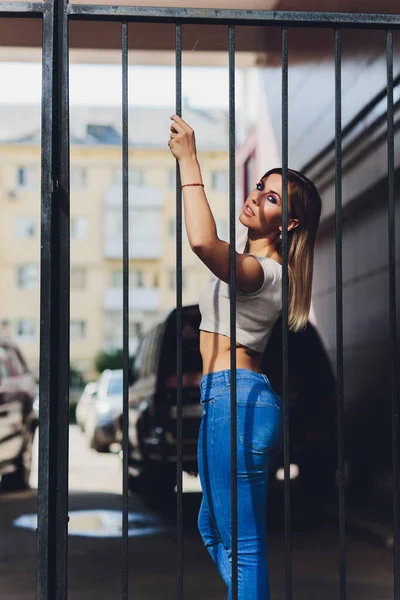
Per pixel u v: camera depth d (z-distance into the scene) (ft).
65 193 9.11
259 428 9.47
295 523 26.81
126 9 9.45
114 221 181.57
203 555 21.94
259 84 43.01
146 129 183.62
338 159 9.89
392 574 19.31
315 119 31.86
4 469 34.81
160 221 180.86
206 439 9.62
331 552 22.15
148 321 179.83
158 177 181.27
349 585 18.28
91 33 28.78
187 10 9.55
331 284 32.09
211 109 177.58
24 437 35.65
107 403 61.05
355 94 27.66
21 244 179.11
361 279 28.73
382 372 26.86
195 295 167.53
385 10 23.56
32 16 9.33
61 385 8.92
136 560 21.27
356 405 30.22
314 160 32.73
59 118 9.23
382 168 25.52
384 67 24.41
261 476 9.57
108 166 181.68
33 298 179.42
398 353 24.77
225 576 9.76
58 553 8.77
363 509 27.71
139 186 180.86
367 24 9.86
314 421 26.07
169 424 27.12
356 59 27.37
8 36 28.89
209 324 9.89
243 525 9.50
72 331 180.65
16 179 179.63
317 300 34.22
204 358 9.98
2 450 33.55
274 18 9.67
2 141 178.60
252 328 9.78
